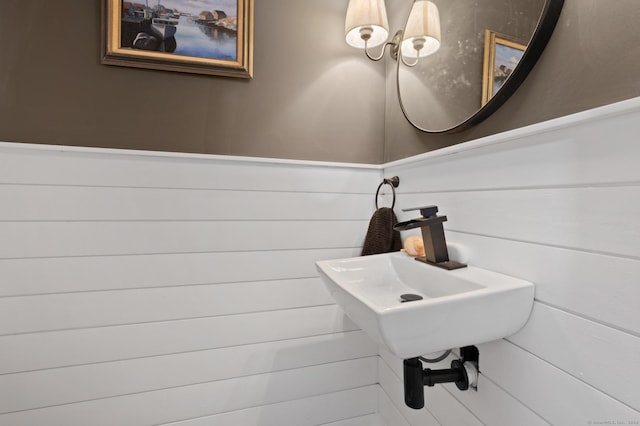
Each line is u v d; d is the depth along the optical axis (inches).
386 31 46.6
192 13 43.9
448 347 25.3
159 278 43.4
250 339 47.4
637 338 19.2
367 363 53.5
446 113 37.0
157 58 42.2
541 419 25.5
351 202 51.4
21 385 39.3
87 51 40.8
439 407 38.4
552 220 24.6
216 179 45.1
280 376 49.1
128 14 41.7
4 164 37.9
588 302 22.0
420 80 42.1
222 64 44.6
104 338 41.8
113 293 41.9
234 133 46.1
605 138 20.9
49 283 39.7
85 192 40.5
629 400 19.6
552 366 24.6
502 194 29.4
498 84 29.2
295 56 48.7
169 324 44.1
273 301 48.2
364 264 39.7
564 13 23.8
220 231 45.6
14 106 38.4
